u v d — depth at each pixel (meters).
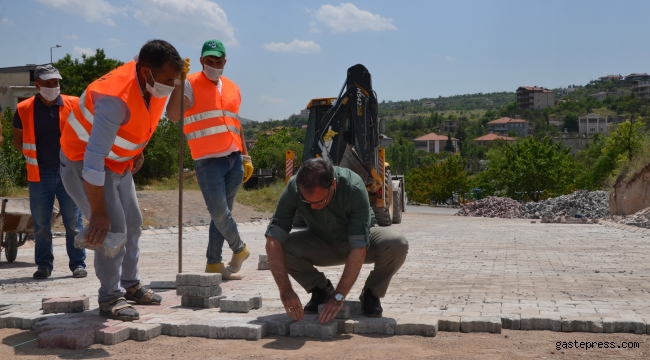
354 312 4.45
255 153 39.16
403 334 4.03
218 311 4.62
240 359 3.48
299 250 4.36
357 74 14.24
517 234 13.48
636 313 4.40
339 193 4.02
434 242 11.24
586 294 5.39
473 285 5.96
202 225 15.55
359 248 3.98
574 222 19.42
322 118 15.38
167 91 4.16
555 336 3.93
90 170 3.88
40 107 6.79
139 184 28.86
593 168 55.34
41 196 6.78
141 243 11.38
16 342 3.95
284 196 4.14
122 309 4.28
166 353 3.64
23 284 6.38
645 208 18.89
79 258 7.03
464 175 64.81
